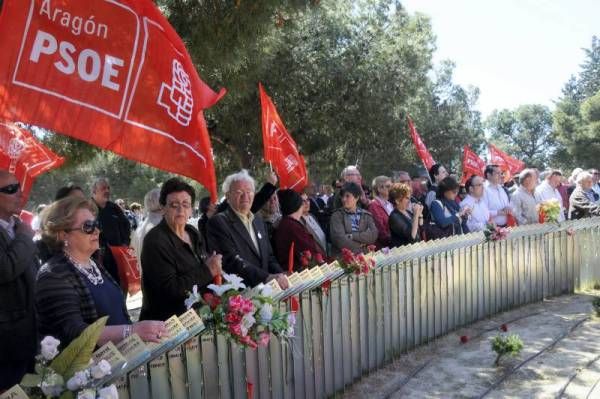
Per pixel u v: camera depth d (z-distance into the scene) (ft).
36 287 8.55
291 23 24.25
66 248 9.02
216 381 11.43
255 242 14.24
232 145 48.73
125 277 18.86
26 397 6.86
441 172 28.14
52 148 25.38
